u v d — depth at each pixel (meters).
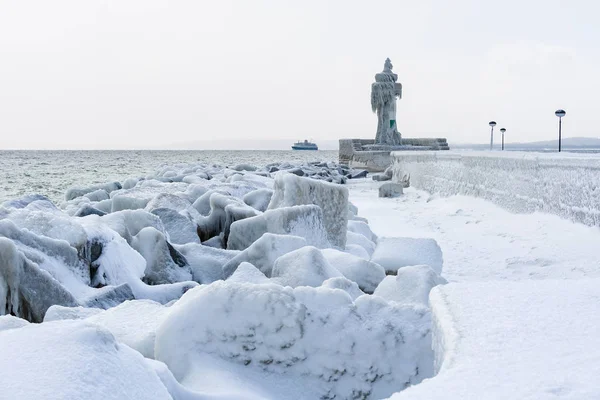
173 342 3.10
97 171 64.62
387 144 43.44
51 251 5.52
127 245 6.40
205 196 10.88
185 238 8.44
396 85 43.31
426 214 16.05
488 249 10.38
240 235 7.99
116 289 5.51
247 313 3.15
